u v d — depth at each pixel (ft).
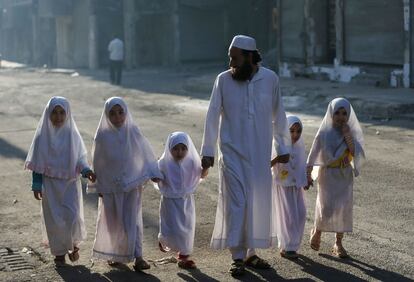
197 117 94.53
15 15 267.59
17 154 71.97
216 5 197.06
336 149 35.55
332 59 128.26
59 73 200.34
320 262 35.32
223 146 33.83
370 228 41.06
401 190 49.93
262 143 33.65
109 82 160.45
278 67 139.33
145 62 201.16
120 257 34.40
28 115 104.83
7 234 43.06
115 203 34.35
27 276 34.50
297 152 35.53
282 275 33.42
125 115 34.37
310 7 127.65
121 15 204.64
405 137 71.26
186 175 35.01
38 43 242.37
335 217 35.83
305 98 102.32
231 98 33.71
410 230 40.47
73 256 36.11
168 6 195.42
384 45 110.01
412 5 102.89
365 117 86.53
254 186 33.42
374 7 111.24
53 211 34.96
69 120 35.29
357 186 51.47
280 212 35.83
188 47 199.21
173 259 36.70
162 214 35.27
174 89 136.05
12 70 223.30
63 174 34.94
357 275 33.14
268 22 185.68
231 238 32.94
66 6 214.90
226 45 199.82
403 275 33.04
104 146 34.22
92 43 203.10
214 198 50.21
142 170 34.63
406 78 104.73
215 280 32.94
